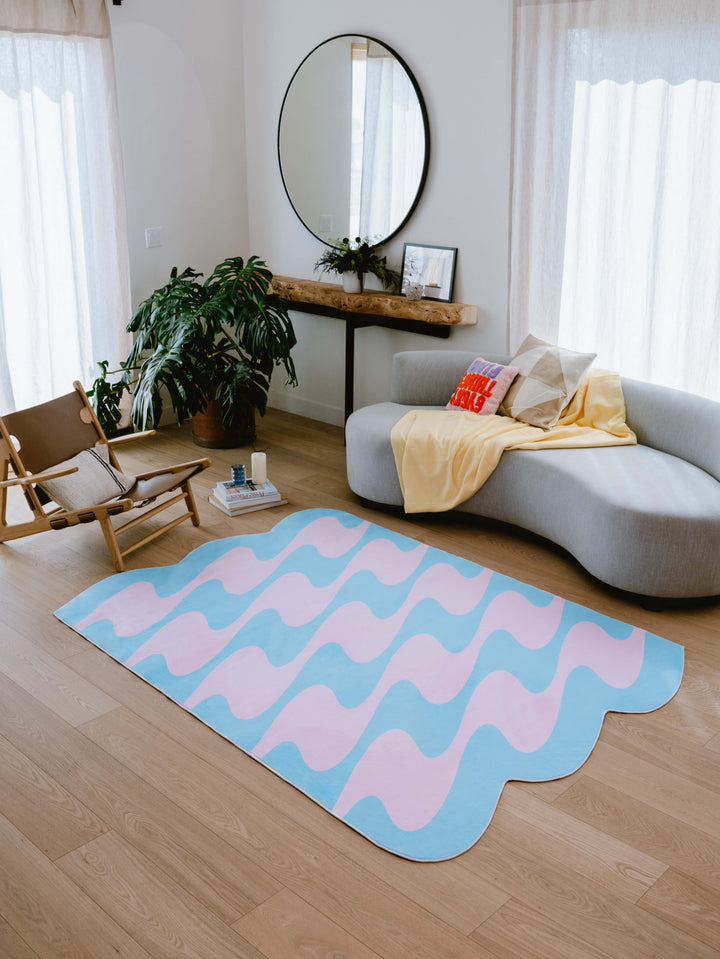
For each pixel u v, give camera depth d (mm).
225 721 2619
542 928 1944
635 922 1965
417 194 4590
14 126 4230
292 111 5020
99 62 4465
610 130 3791
